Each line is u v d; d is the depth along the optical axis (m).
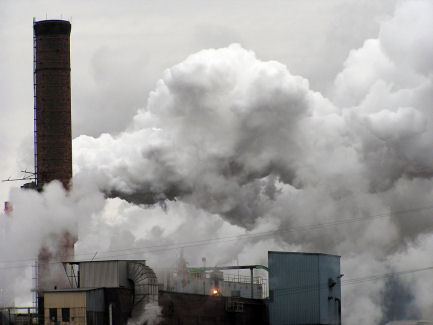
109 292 173.75
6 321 177.88
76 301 168.12
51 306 169.38
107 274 178.88
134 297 177.50
